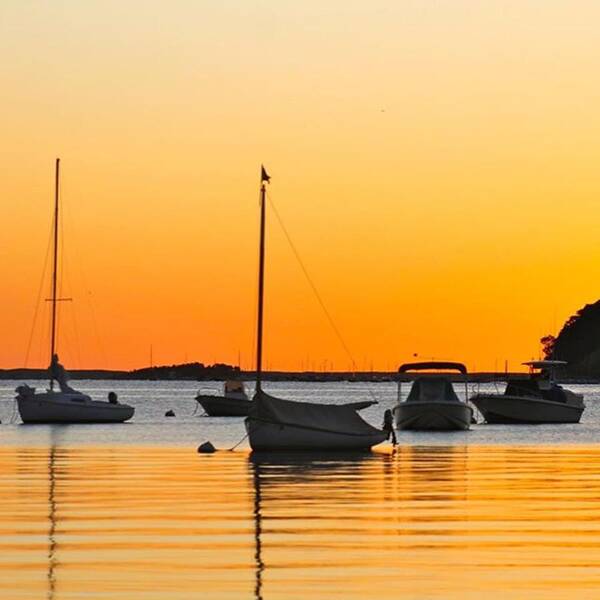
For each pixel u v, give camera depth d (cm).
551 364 17188
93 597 4294
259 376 11262
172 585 4506
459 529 5906
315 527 5947
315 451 11188
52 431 15312
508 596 4328
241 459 10331
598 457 10781
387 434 11612
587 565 4928
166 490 7612
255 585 4512
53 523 6038
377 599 4288
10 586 4469
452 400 15362
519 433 14850
